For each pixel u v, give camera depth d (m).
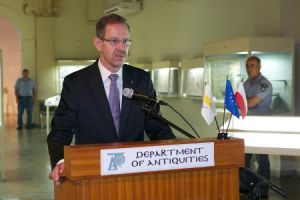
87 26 15.20
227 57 7.46
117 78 2.51
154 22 11.89
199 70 9.34
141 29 12.71
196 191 2.10
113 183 1.96
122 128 2.47
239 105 2.74
